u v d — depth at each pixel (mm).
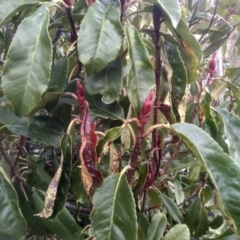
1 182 721
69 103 781
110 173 695
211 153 602
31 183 909
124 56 814
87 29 633
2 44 1044
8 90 584
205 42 1375
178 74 771
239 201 566
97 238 598
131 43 669
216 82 1002
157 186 991
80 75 878
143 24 1124
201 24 1283
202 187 1146
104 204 612
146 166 695
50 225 831
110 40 632
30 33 603
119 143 794
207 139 616
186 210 1233
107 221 604
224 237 744
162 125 637
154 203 832
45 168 1128
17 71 586
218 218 1181
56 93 710
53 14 960
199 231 1141
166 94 750
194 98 897
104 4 672
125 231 596
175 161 1034
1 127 783
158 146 763
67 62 775
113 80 700
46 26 613
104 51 625
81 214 1042
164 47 771
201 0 1319
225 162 592
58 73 773
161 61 771
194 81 805
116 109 775
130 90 652
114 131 605
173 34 751
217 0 1153
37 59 594
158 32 728
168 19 700
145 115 626
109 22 643
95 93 693
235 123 795
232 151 766
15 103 587
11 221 708
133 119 624
